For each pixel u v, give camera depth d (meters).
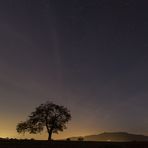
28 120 83.25
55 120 82.69
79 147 55.56
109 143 61.97
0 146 53.81
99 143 61.97
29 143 59.88
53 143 61.16
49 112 82.44
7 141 62.72
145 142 63.50
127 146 57.91
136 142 63.28
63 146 56.69
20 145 56.28
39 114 82.81
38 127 82.06
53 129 82.50
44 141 65.69
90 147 55.56
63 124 83.12
